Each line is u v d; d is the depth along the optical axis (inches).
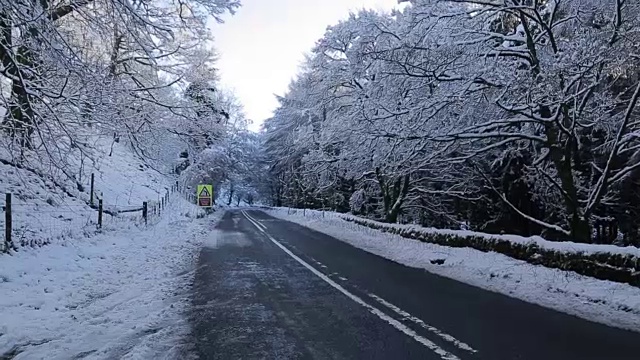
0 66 423.8
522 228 824.3
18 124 442.6
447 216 1067.3
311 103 1375.5
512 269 390.3
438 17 585.0
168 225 909.2
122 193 1013.2
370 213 1322.6
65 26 495.8
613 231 866.1
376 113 685.3
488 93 590.6
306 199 2036.2
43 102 418.3
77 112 464.4
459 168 891.4
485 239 479.5
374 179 1074.1
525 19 583.5
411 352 210.2
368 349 214.2
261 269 450.0
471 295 332.8
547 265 383.9
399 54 586.6
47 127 423.2
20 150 450.3
